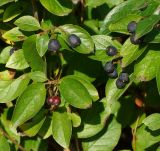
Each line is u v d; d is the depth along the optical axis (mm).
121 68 383
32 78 384
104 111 429
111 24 364
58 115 387
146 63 356
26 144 444
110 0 441
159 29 351
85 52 375
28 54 383
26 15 422
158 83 345
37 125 397
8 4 419
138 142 437
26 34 401
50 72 415
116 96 381
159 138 428
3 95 390
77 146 442
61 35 378
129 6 385
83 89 369
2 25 430
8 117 436
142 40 349
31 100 372
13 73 432
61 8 379
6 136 422
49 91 388
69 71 423
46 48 372
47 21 405
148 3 368
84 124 428
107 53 385
